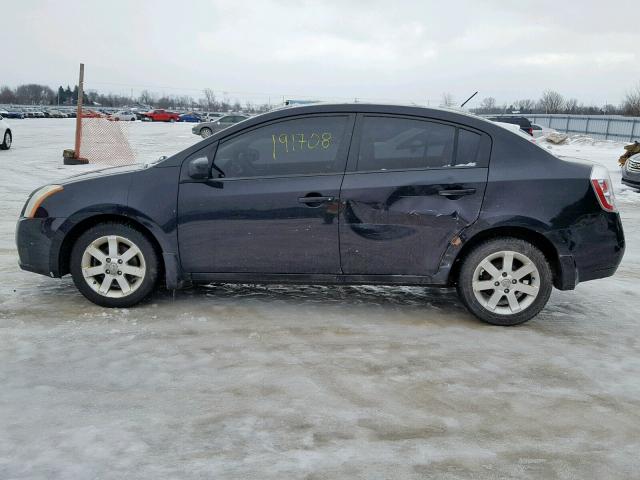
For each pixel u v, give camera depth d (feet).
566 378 12.15
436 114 14.97
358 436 9.71
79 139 53.67
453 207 14.56
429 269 14.90
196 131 112.27
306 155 15.03
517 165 14.67
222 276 15.28
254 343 13.48
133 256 15.29
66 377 11.55
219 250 15.08
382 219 14.67
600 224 14.65
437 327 14.88
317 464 8.89
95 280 15.55
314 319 15.17
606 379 12.16
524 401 11.10
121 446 9.23
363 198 14.65
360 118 15.06
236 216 14.88
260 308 15.88
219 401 10.76
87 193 15.19
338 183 14.75
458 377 12.04
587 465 9.11
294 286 17.97
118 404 10.56
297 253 14.98
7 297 16.22
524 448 9.52
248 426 9.93
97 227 15.20
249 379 11.67
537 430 10.09
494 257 14.75
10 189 37.76
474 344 13.83
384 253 14.84
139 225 15.38
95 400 10.69
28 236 15.43
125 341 13.38
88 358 12.43
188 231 15.02
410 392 11.32
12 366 11.96
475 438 9.77
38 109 258.37
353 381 11.72
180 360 12.46
